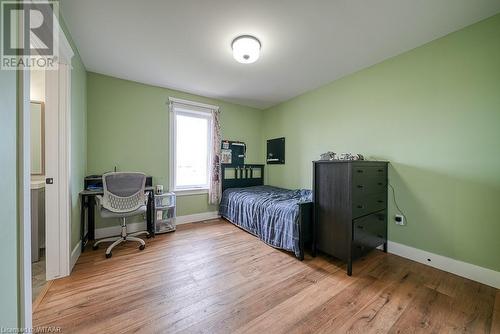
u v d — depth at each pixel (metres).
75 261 2.08
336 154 2.97
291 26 1.82
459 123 1.90
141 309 1.43
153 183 3.21
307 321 1.34
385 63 2.41
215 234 2.96
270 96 3.67
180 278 1.83
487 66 1.75
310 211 2.35
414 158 2.19
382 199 2.32
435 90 2.04
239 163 4.12
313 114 3.35
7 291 0.86
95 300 1.51
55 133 1.79
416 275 1.90
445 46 1.97
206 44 2.10
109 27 1.83
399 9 1.62
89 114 2.72
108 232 2.84
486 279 1.75
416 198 2.17
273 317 1.37
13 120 0.90
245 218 3.05
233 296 1.58
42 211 2.31
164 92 3.29
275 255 2.31
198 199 3.65
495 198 1.72
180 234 2.96
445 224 1.98
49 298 1.53
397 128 2.32
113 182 2.27
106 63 2.50
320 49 2.19
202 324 1.30
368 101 2.58
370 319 1.36
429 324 1.31
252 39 1.96
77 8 1.59
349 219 1.93
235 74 2.80
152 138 3.20
